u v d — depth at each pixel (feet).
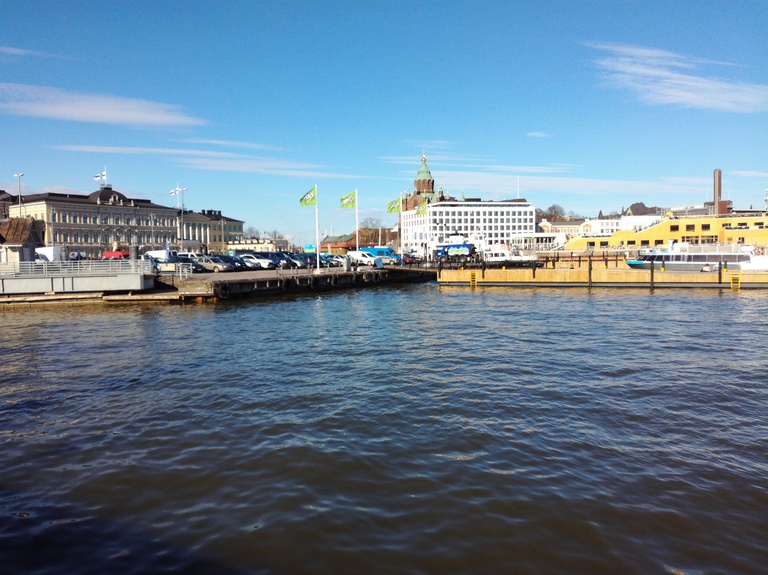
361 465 38.11
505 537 29.09
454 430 44.93
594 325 102.17
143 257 196.75
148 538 29.32
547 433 44.19
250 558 27.43
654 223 388.98
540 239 554.46
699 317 112.88
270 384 59.88
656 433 44.21
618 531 29.63
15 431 45.96
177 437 43.91
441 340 87.15
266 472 37.17
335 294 183.01
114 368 68.64
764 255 202.18
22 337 92.99
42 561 27.35
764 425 46.11
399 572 26.23
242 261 228.63
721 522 30.53
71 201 461.78
